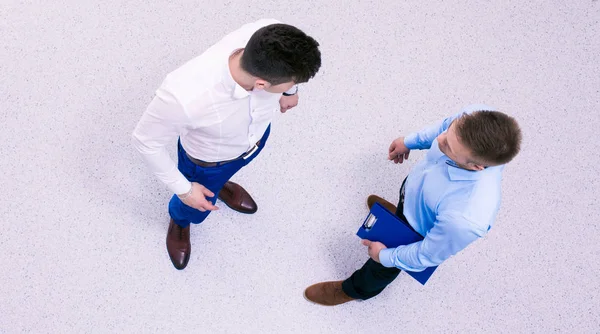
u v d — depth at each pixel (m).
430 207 1.43
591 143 2.42
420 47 2.50
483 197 1.31
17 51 2.24
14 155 2.11
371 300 2.13
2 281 1.97
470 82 2.47
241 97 1.16
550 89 2.50
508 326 2.15
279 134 2.28
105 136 2.18
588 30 2.62
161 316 2.01
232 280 2.09
